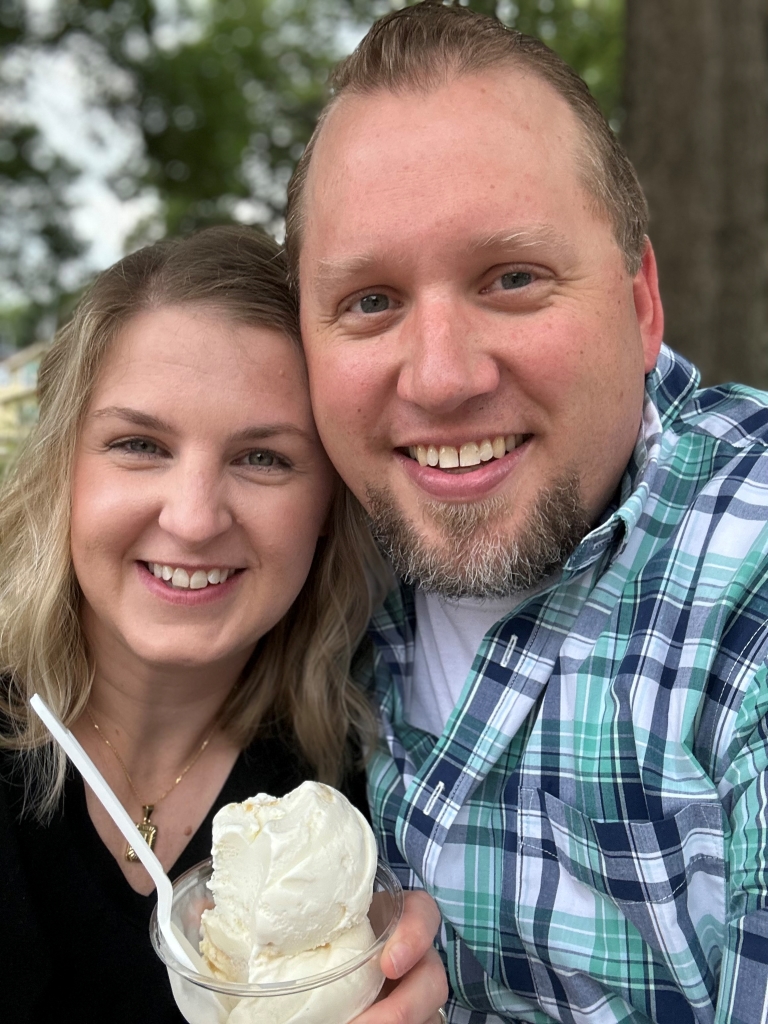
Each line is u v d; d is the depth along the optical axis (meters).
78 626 0.43
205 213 2.68
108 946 0.39
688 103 1.14
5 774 0.41
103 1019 0.39
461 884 0.39
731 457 0.41
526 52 0.37
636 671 0.37
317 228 0.38
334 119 0.38
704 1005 0.34
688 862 0.35
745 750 0.34
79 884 0.39
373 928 0.32
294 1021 0.28
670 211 1.14
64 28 2.57
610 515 0.41
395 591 0.48
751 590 0.36
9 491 0.45
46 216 2.93
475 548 0.38
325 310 0.38
